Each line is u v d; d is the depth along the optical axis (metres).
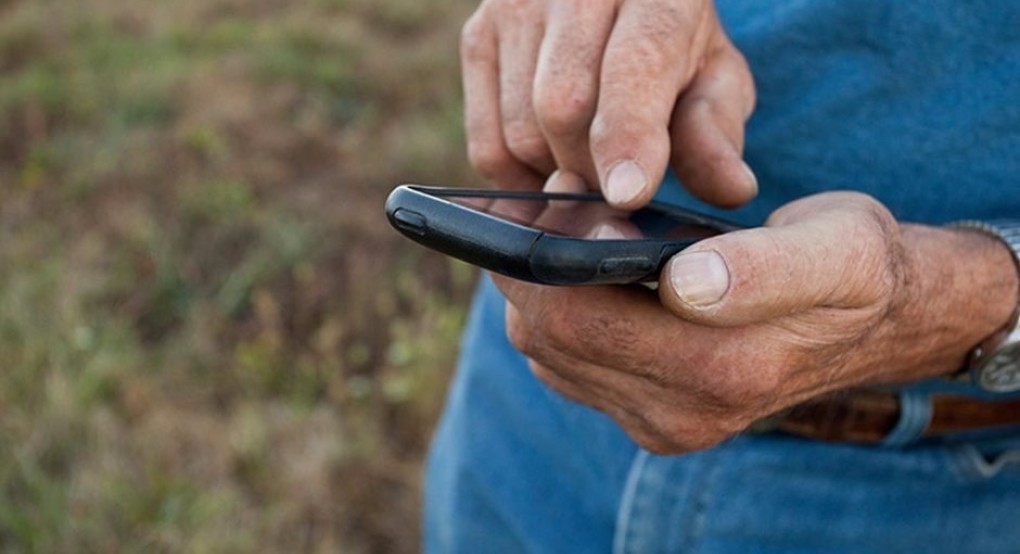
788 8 0.92
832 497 1.01
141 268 2.86
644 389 0.73
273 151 3.44
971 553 1.05
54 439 2.25
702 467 1.02
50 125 3.55
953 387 0.97
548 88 0.82
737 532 1.03
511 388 1.23
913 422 0.96
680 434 0.75
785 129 0.94
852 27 0.88
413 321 2.75
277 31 4.15
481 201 0.79
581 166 0.86
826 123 0.92
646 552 1.07
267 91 3.76
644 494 1.05
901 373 0.84
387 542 2.20
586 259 0.57
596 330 0.68
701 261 0.58
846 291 0.66
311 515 2.18
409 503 2.24
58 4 4.38
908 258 0.75
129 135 3.45
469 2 4.61
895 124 0.90
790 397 0.76
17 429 2.24
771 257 0.60
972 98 0.86
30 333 2.49
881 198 0.93
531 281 0.58
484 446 1.28
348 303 2.82
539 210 0.81
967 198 0.90
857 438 0.98
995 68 0.85
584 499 1.16
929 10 0.85
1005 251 0.83
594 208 0.83
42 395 2.35
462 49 0.95
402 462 2.34
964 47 0.85
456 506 1.32
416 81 3.89
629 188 0.75
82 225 3.05
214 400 2.48
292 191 3.28
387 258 2.99
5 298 2.61
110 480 2.13
